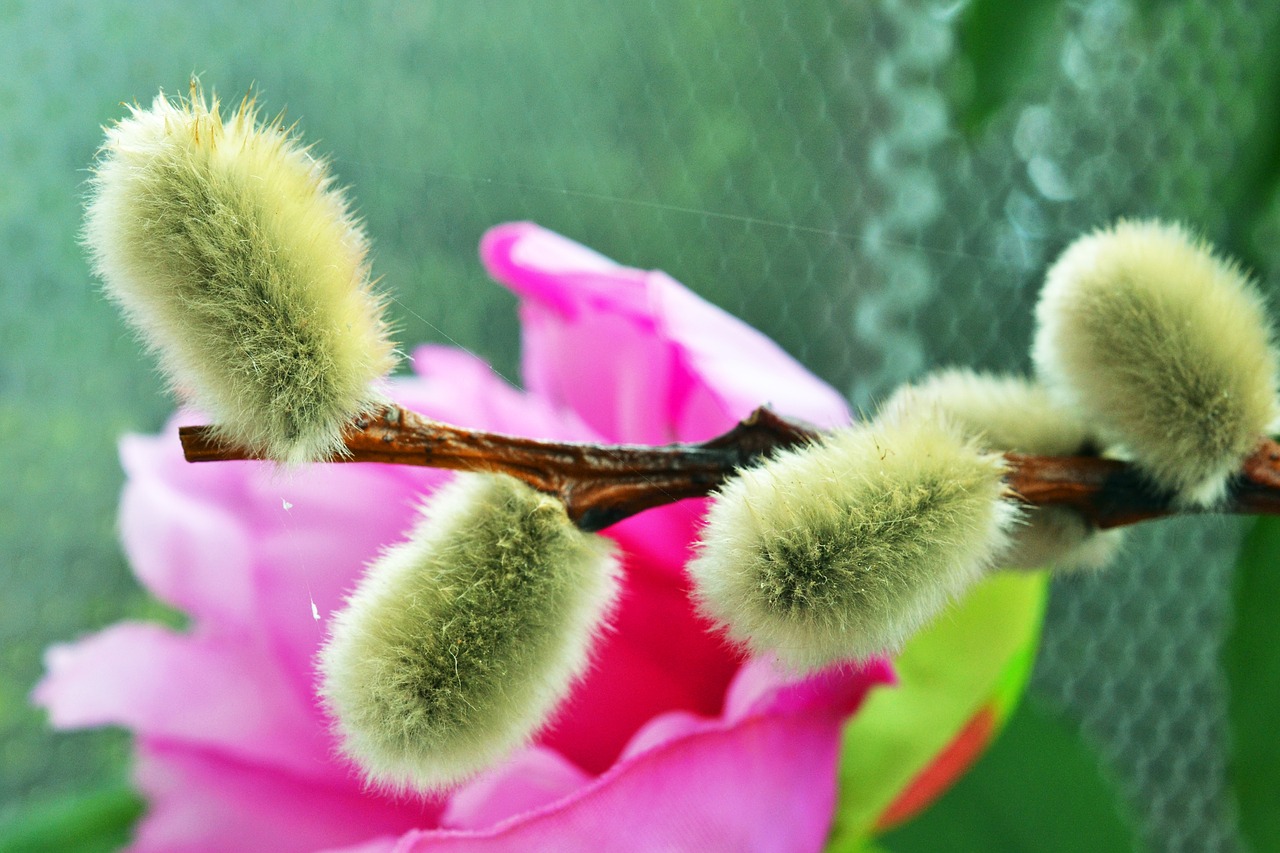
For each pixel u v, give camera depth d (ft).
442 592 0.67
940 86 1.85
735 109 1.96
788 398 0.80
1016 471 0.74
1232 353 0.73
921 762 0.84
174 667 0.87
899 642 0.68
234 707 0.86
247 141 0.66
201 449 0.66
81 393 1.84
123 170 0.65
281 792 0.85
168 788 0.86
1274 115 1.22
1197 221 1.71
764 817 0.75
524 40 1.95
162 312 0.65
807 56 1.94
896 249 1.89
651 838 0.74
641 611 0.82
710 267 1.90
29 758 1.66
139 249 0.64
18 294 1.82
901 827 1.08
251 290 0.65
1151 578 1.86
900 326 1.88
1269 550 1.00
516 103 1.93
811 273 1.90
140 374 1.84
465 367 0.91
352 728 0.66
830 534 0.67
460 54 1.93
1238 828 0.98
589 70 1.96
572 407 0.88
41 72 1.84
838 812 0.84
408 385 0.89
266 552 0.86
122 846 0.91
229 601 0.86
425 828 0.85
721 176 1.94
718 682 0.82
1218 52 1.71
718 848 0.75
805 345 1.89
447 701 0.66
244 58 1.87
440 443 0.69
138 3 1.86
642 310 0.85
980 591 0.83
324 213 0.66
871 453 0.69
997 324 1.86
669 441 0.86
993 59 1.08
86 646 0.88
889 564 0.67
